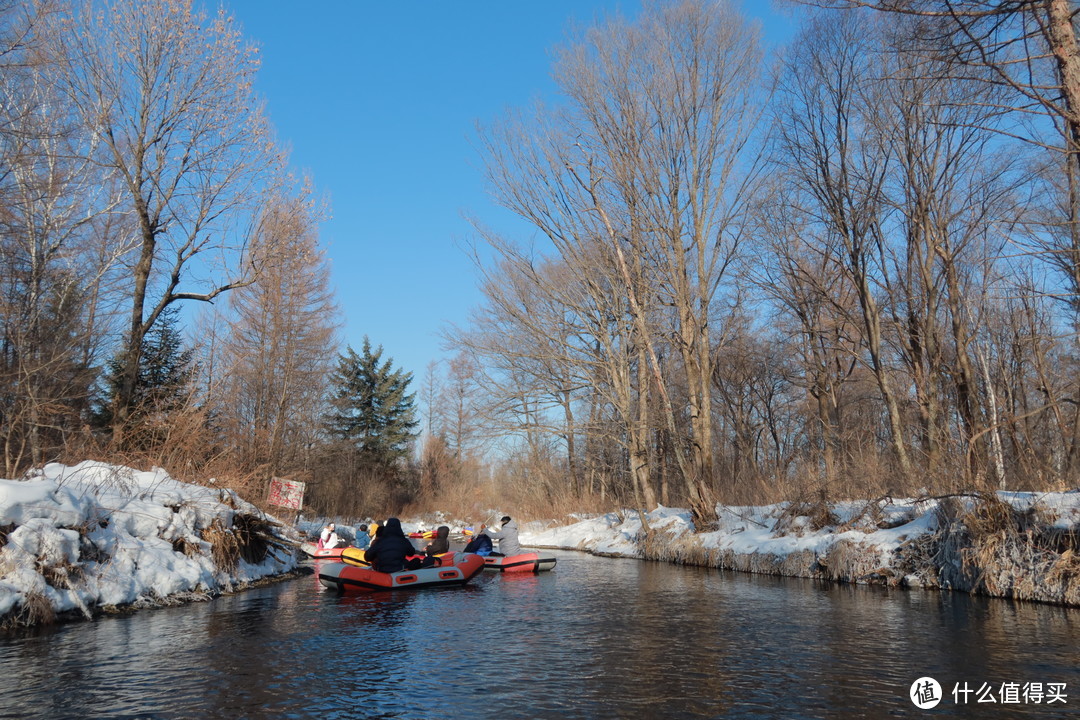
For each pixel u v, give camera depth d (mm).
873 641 8461
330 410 54125
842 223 21047
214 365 21062
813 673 7031
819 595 12492
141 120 17359
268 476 18453
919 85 18234
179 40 17203
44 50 15164
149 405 16062
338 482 43500
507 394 24375
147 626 9211
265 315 28516
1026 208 18859
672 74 21328
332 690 6418
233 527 13766
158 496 12000
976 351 25891
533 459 38000
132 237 21500
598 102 21531
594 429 24484
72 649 7844
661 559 21344
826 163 21062
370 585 13617
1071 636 8492
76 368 18891
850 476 17672
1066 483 12602
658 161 21578
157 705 5934
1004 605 10672
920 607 10781
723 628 9461
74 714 5699
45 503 9398
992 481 12680
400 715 5719
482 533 19469
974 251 22797
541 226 22797
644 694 6312
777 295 26734
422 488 53812
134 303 17359
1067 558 10500
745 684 6648
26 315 17234
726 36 21203
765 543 16953
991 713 5801
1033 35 9539
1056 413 17422
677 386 31922
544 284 23578
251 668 7199
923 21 10172
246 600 12055
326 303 30953
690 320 21578
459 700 6129
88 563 9906
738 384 37219
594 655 7863
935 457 14641
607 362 23734
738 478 24453
